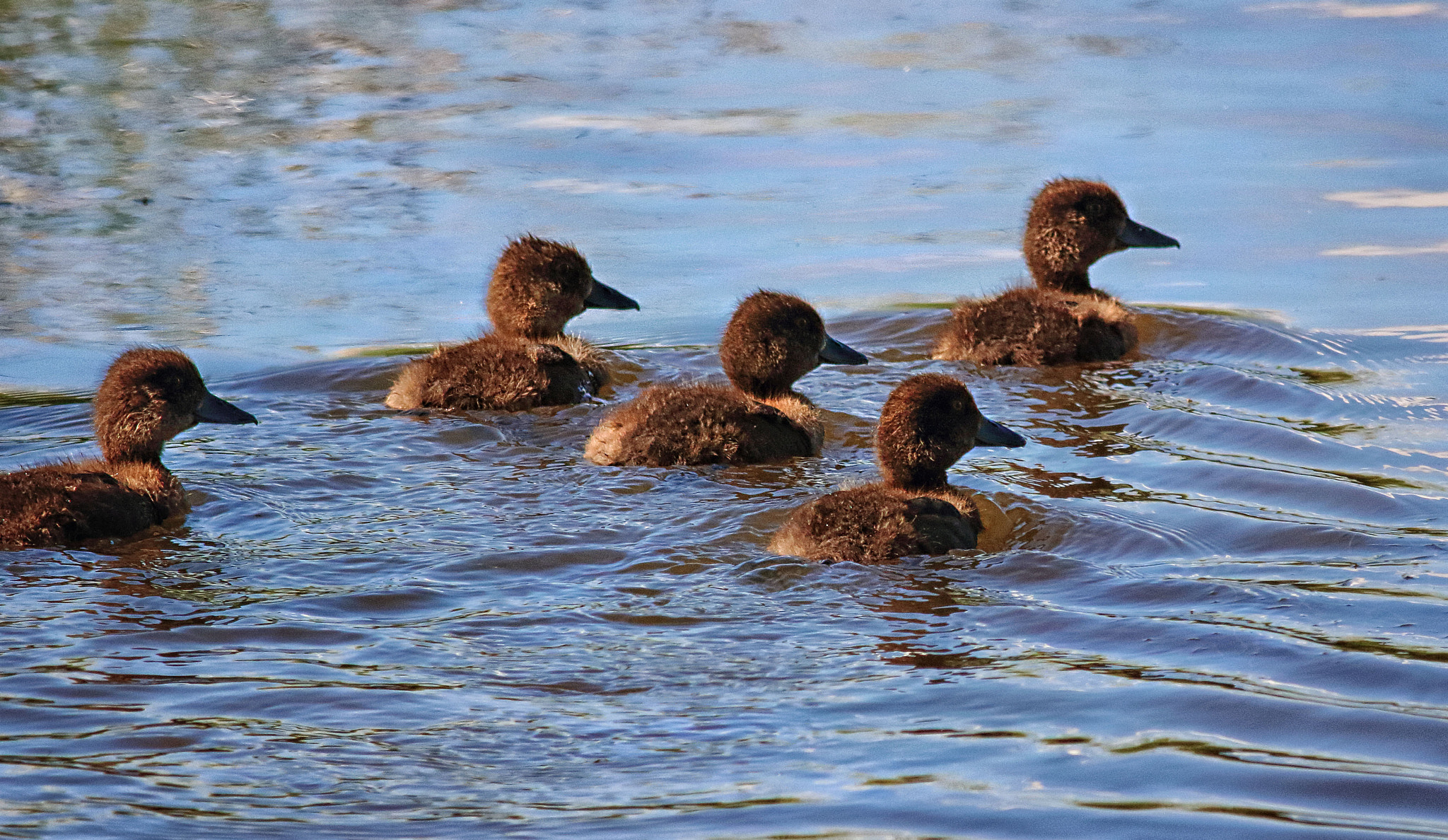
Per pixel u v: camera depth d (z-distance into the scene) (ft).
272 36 104.58
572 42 102.78
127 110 88.53
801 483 43.93
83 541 38.78
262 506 41.81
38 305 61.36
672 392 47.26
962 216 70.85
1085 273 61.82
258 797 25.75
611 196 74.33
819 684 30.09
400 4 113.19
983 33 103.55
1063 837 24.20
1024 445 43.21
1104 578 35.83
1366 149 77.87
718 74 94.89
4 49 100.22
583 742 27.78
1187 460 44.91
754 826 24.66
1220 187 73.36
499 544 38.65
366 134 84.38
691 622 33.47
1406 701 28.91
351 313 60.80
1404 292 60.34
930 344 58.18
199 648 31.83
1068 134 81.56
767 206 72.59
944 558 37.42
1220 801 25.38
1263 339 56.49
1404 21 103.60
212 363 55.62
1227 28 103.24
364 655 31.60
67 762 26.73
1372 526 39.22
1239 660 30.83
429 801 25.70
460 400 50.75
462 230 70.13
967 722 28.32
